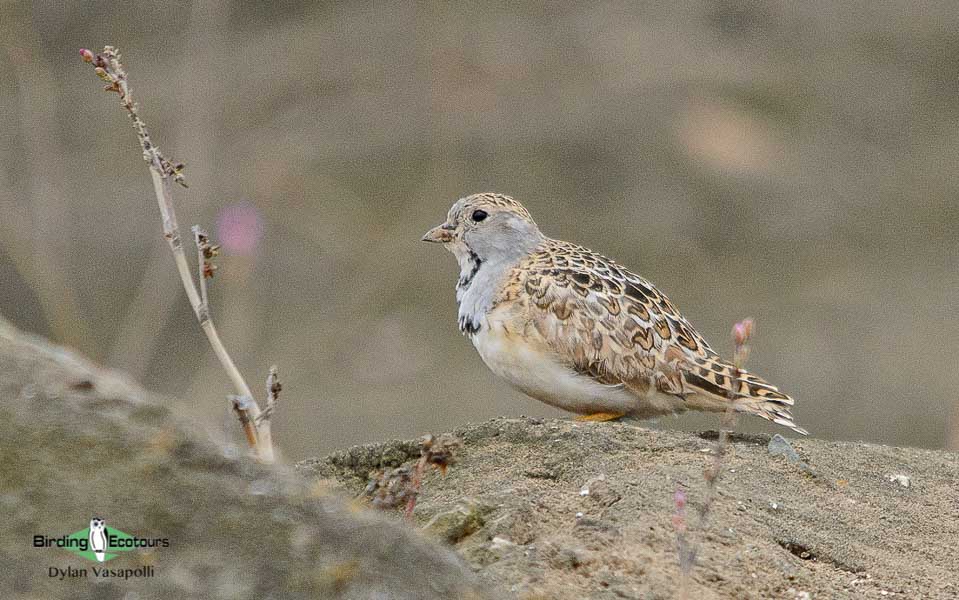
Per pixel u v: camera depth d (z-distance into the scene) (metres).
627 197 20.03
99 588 3.96
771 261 19.00
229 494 4.25
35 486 4.14
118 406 4.43
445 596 4.20
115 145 21.92
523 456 6.87
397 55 22.88
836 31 24.59
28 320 18.03
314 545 4.18
